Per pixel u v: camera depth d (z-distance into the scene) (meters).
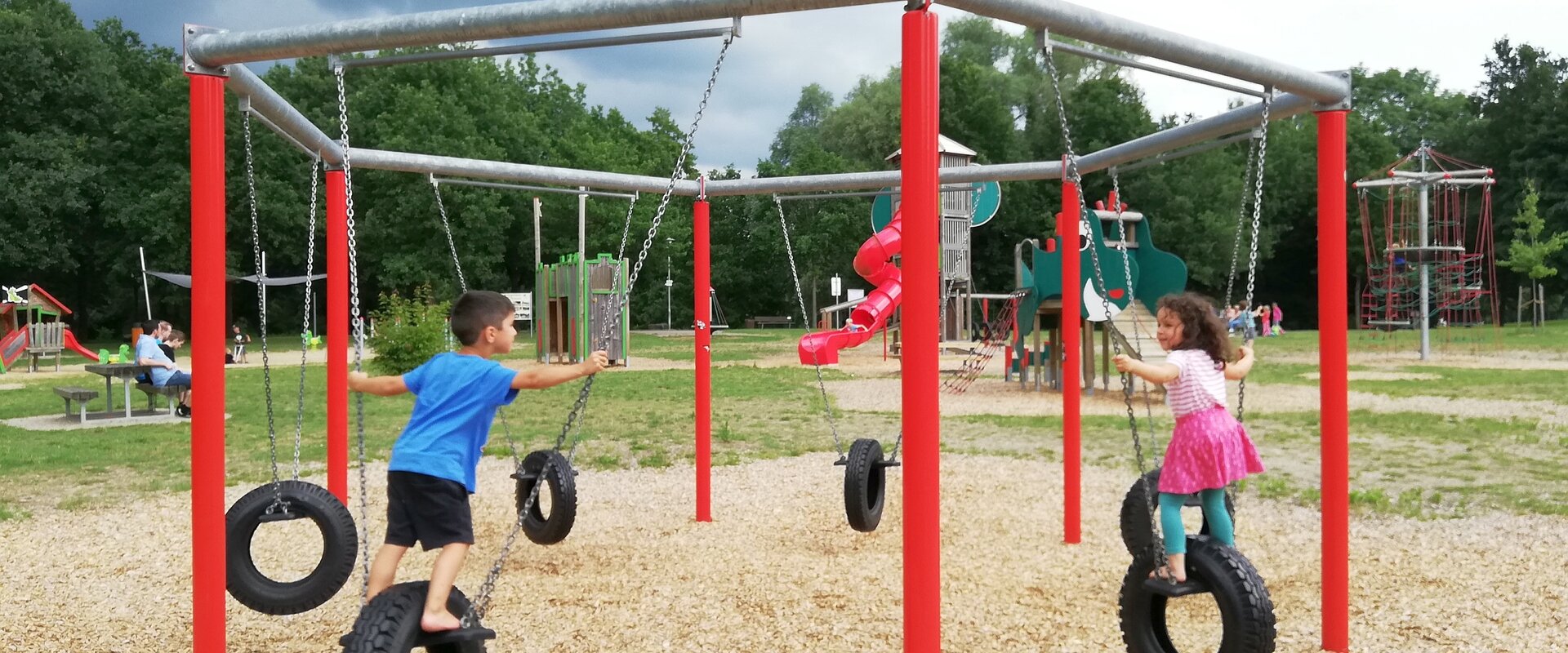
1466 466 8.88
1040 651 4.23
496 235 45.97
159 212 41.38
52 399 17.16
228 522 4.30
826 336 19.27
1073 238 6.16
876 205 13.06
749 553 6.01
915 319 3.15
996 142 49.72
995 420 12.97
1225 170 51.00
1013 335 20.89
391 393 3.62
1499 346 29.05
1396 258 33.28
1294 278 57.72
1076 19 3.38
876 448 5.91
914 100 3.10
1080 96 49.03
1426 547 5.95
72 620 4.84
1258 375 19.64
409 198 43.75
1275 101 4.50
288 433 12.16
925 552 3.17
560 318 26.53
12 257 38.53
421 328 21.22
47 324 25.67
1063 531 6.48
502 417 6.18
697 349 7.00
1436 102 61.44
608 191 6.78
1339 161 4.36
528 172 6.39
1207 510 3.97
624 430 12.11
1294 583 5.26
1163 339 4.14
